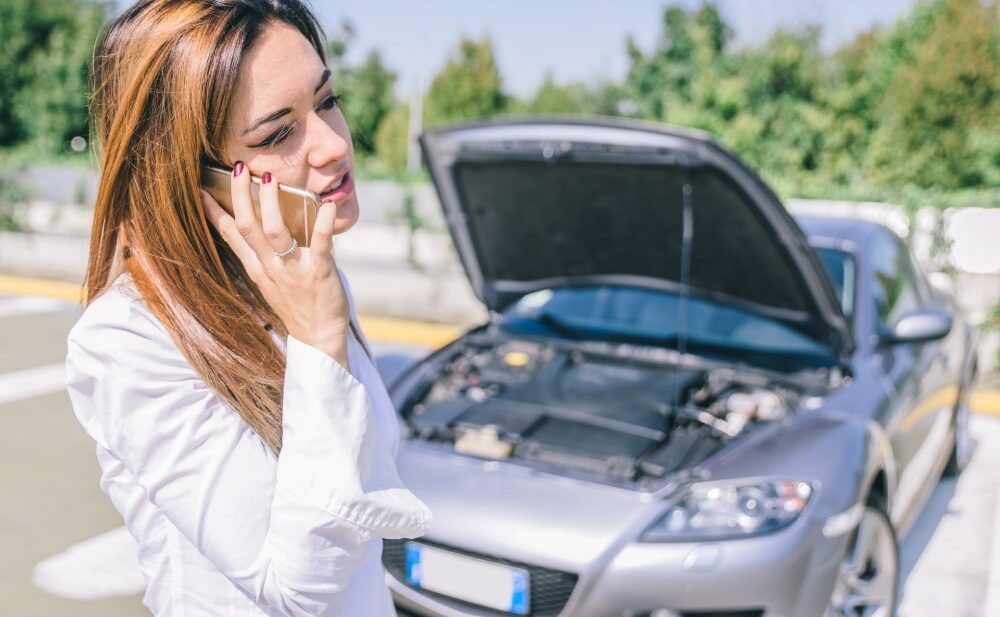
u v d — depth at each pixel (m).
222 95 0.87
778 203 2.83
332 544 0.88
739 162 2.71
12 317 8.24
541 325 3.80
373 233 10.69
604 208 3.30
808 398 3.04
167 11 0.89
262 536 0.89
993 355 6.37
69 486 4.27
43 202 12.98
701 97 24.11
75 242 11.22
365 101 31.31
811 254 2.98
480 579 2.50
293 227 0.92
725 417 2.98
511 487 2.63
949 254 7.12
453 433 2.97
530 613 2.45
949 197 8.47
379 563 1.08
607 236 3.49
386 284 9.00
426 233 9.47
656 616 2.35
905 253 4.37
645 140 2.77
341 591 0.90
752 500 2.46
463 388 3.33
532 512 2.52
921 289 4.39
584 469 2.72
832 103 25.12
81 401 0.93
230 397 0.90
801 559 2.38
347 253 10.76
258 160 0.90
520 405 3.17
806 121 24.47
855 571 2.66
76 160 20.12
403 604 2.64
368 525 0.89
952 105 22.75
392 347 7.66
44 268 10.62
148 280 0.91
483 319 8.38
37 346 7.10
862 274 3.66
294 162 0.90
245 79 0.87
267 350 0.97
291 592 0.87
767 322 3.52
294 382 0.88
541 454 2.82
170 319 0.90
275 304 0.89
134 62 0.89
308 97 0.90
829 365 3.28
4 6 29.09
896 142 23.28
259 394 0.93
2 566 3.46
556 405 3.17
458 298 8.76
